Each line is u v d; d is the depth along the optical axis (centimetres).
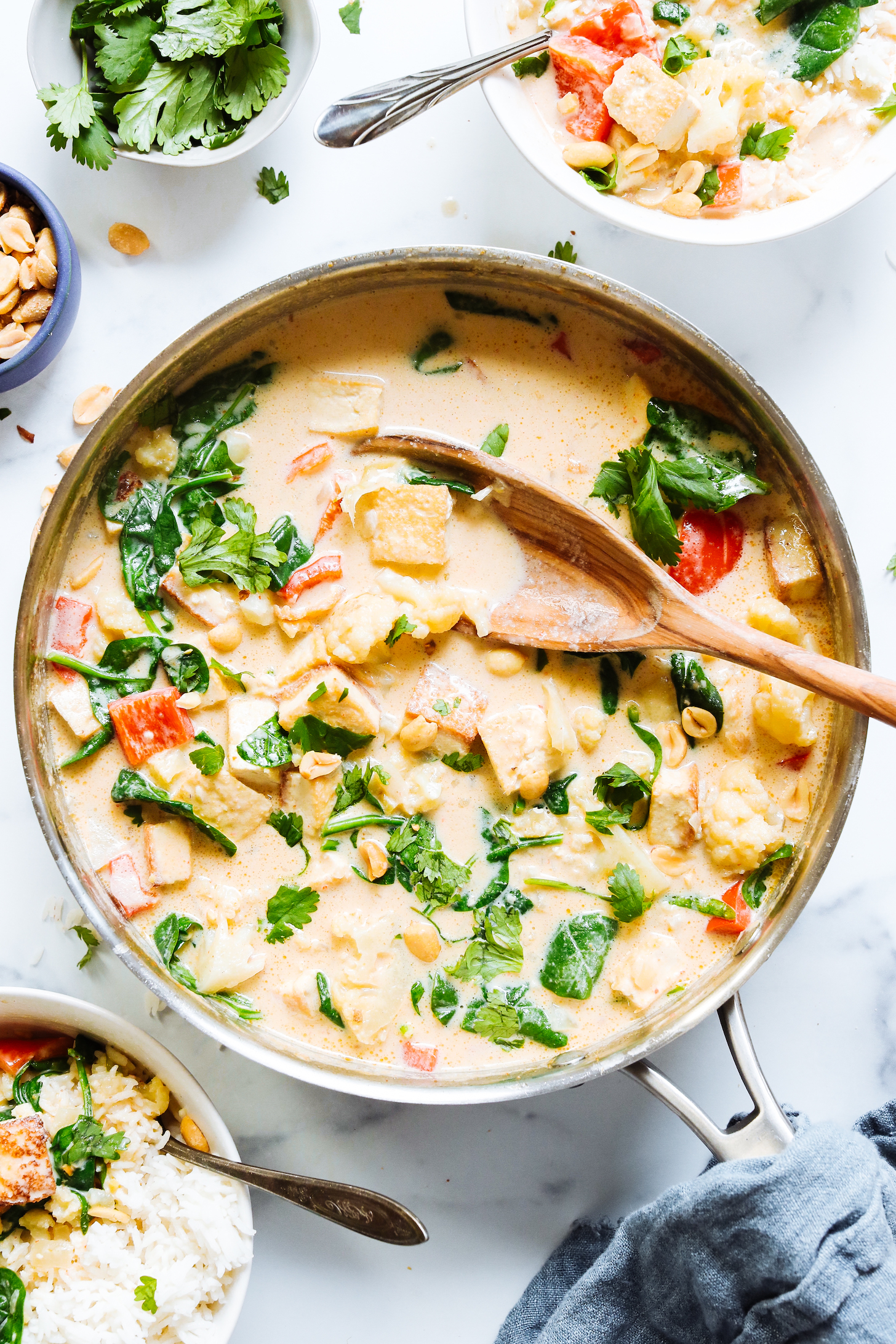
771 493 88
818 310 92
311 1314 92
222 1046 92
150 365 85
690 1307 87
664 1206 86
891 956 92
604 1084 93
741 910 87
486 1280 92
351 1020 86
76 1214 87
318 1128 92
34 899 91
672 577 88
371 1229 88
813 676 82
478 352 88
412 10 91
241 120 89
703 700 88
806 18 88
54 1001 86
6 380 89
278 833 88
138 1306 86
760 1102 85
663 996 87
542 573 88
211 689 88
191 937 88
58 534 87
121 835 88
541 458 88
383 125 87
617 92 87
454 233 92
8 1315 87
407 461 88
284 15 89
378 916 88
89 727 87
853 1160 85
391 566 88
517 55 87
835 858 92
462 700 88
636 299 85
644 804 88
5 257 89
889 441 92
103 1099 88
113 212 92
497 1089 85
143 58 88
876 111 88
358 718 87
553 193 92
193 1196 87
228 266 92
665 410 88
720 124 87
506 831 88
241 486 88
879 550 92
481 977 87
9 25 92
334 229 92
